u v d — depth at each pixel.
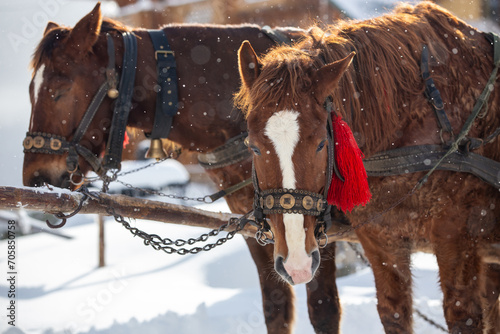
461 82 3.10
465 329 3.02
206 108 3.84
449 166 2.98
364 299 5.82
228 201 4.01
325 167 2.61
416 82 3.09
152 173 11.12
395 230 3.12
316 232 2.68
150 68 3.86
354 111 2.98
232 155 3.79
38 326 6.18
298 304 5.77
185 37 3.95
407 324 3.18
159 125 3.85
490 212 3.07
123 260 9.45
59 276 8.78
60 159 3.75
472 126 3.07
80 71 3.76
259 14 15.80
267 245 3.95
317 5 14.81
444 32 3.24
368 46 3.07
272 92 2.54
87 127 3.79
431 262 7.24
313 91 2.60
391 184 3.08
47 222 2.90
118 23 4.06
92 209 3.01
